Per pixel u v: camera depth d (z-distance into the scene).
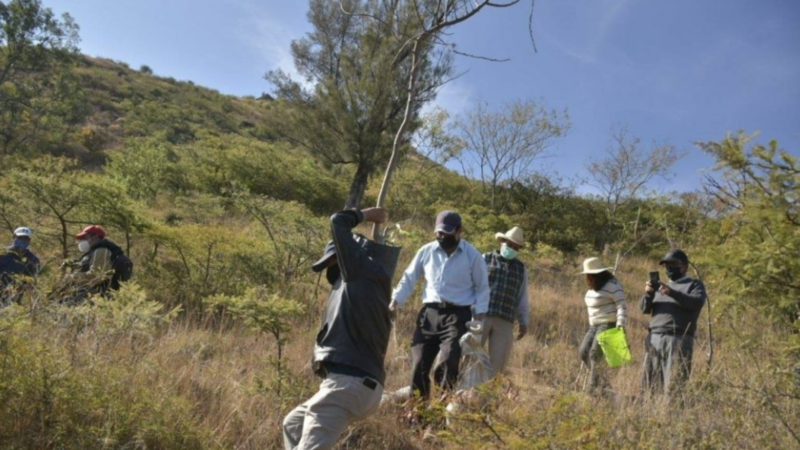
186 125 45.06
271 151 25.66
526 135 26.12
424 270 5.20
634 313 11.12
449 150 26.41
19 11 32.19
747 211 3.27
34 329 3.92
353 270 3.38
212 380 4.71
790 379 3.92
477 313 4.95
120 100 50.03
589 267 6.03
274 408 4.38
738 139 3.19
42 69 33.44
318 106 23.98
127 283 4.98
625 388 5.41
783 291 3.63
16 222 8.89
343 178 28.75
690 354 5.55
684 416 4.10
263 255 9.08
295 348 6.12
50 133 33.19
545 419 3.11
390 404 4.74
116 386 3.63
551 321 9.44
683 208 14.12
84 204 8.70
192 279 8.38
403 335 7.39
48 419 3.37
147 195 19.02
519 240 5.69
